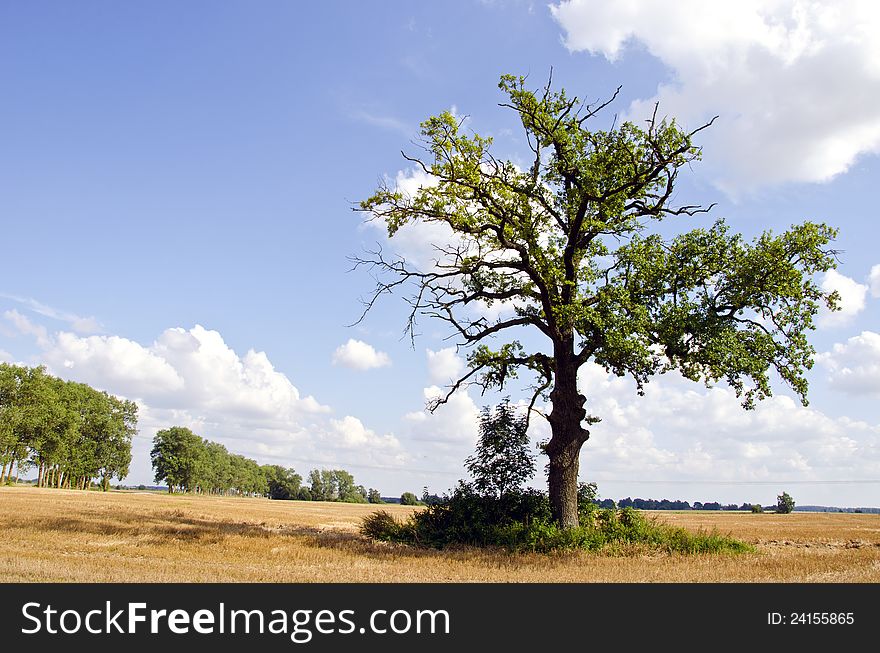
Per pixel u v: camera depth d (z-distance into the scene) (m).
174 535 24.84
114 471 125.38
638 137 27.09
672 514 96.12
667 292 26.88
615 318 24.78
